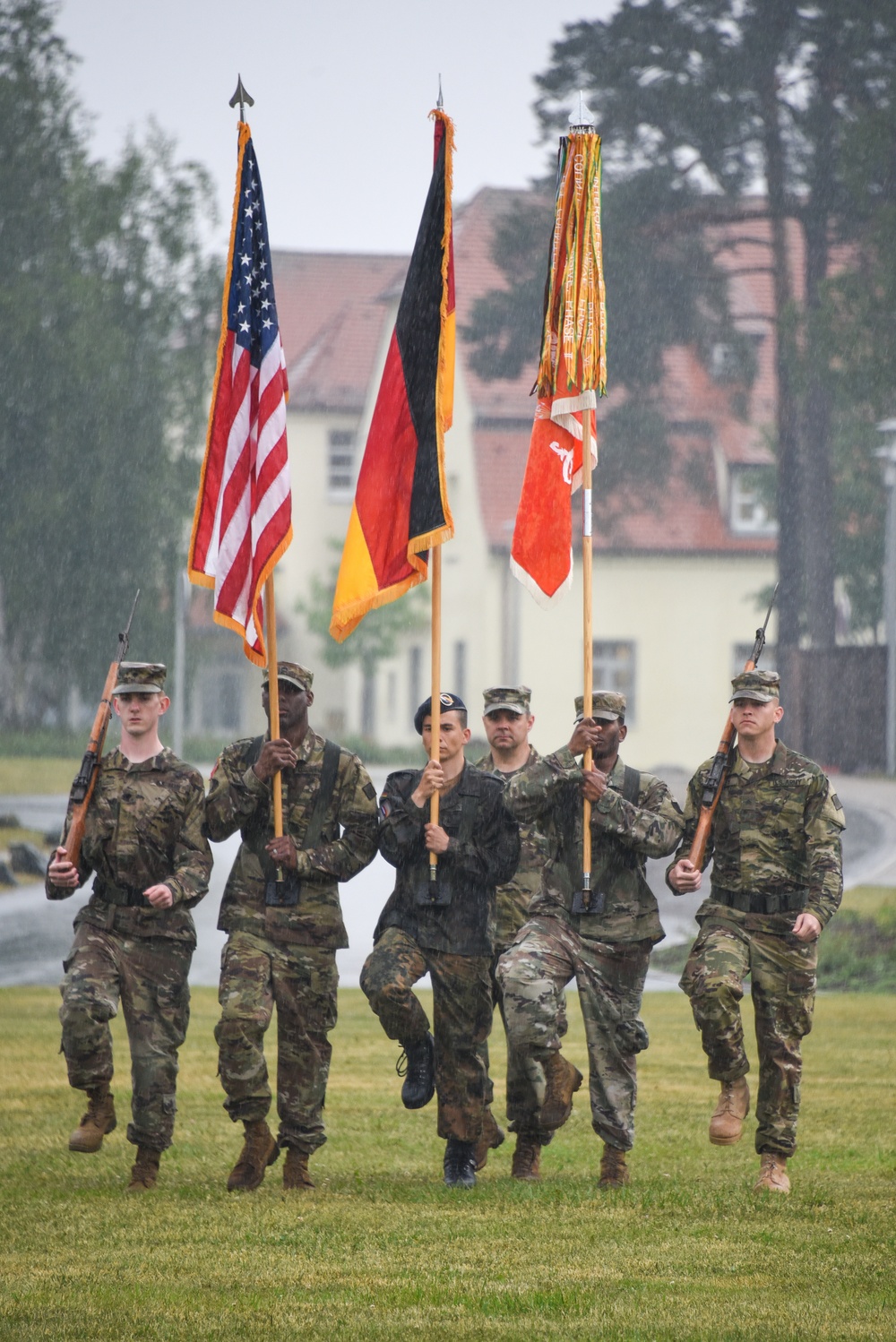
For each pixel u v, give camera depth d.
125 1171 20.80
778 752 19.98
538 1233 17.06
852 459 123.81
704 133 103.19
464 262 134.25
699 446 125.38
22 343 128.25
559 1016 19.53
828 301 100.00
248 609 20.72
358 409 152.88
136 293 133.62
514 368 110.69
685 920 53.62
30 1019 35.28
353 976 44.69
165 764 19.81
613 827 19.73
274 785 19.36
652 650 124.44
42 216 130.62
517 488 123.75
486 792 20.19
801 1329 13.65
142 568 133.38
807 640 120.56
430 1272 15.51
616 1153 19.97
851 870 60.91
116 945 19.61
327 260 169.12
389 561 20.94
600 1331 13.62
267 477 20.77
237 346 21.09
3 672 149.00
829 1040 33.22
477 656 123.56
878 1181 20.03
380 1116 24.98
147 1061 19.52
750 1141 23.34
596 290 21.45
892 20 99.69
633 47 102.56
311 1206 18.41
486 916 20.09
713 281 109.12
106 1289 14.91
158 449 132.50
